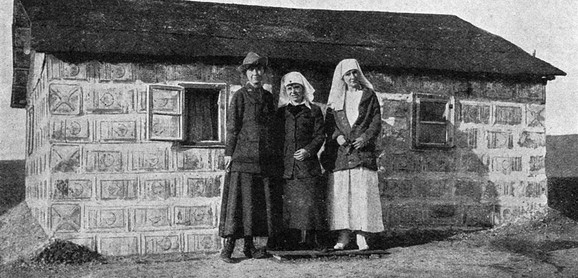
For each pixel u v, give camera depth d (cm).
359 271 786
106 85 960
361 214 903
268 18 1213
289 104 914
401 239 1070
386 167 1112
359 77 937
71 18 1008
